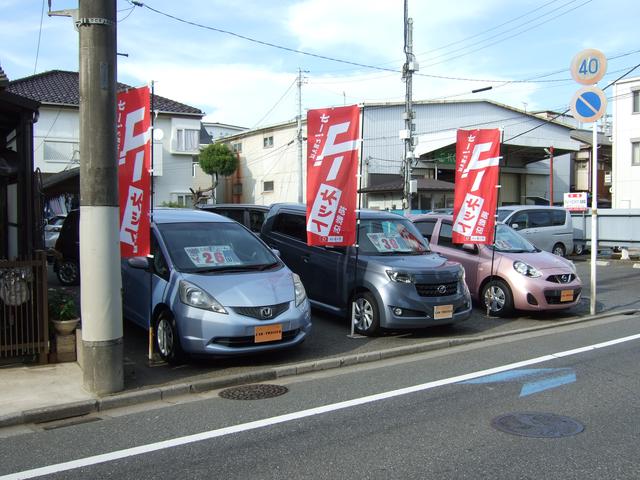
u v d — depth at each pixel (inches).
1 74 255.0
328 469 151.8
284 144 1465.3
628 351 286.8
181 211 329.1
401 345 298.4
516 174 1557.6
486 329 346.0
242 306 248.1
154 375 241.1
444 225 430.9
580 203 528.7
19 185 293.0
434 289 314.2
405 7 858.1
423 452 162.2
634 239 762.2
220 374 242.5
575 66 382.9
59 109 1104.2
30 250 293.9
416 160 1146.7
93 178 212.7
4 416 189.0
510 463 154.0
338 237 306.5
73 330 257.9
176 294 254.7
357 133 302.7
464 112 1425.9
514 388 225.6
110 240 215.6
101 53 214.2
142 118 252.2
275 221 398.0
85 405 202.1
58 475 149.9
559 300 366.9
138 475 149.6
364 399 213.6
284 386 233.3
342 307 339.0
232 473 150.1
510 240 414.0
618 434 174.7
